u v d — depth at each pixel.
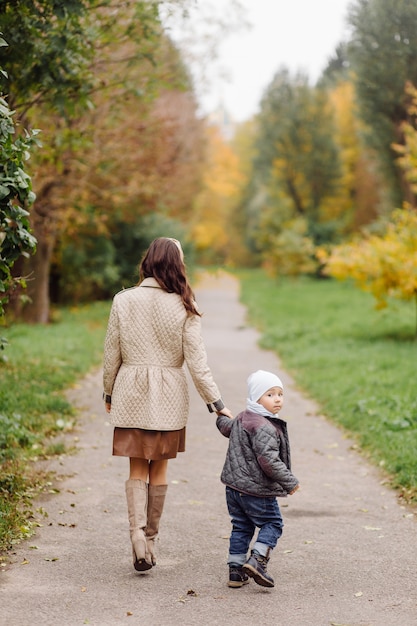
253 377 4.42
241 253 76.88
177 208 32.84
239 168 72.38
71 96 8.13
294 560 4.85
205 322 23.95
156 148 20.08
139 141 18.94
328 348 15.71
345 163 51.28
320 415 9.96
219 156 67.19
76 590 4.26
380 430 8.22
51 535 5.17
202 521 5.64
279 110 50.03
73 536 5.18
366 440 8.12
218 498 6.27
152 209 24.64
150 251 4.68
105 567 4.64
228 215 73.94
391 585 4.42
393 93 16.56
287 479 4.21
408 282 15.08
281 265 43.06
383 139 19.98
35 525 5.30
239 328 22.20
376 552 5.00
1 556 4.72
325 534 5.39
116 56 12.04
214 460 7.61
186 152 27.42
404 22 14.52
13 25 6.85
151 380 4.48
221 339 19.31
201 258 59.25
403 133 18.11
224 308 29.73
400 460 7.03
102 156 16.91
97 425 8.87
